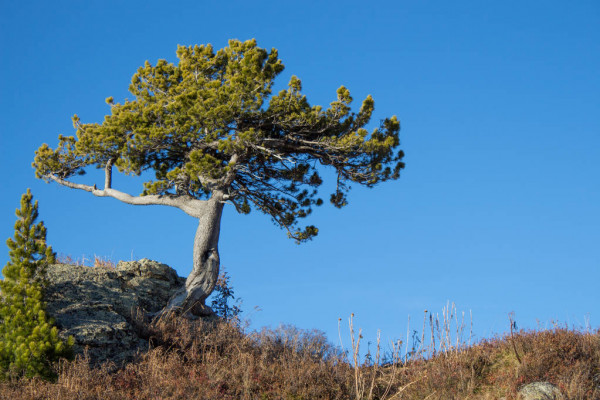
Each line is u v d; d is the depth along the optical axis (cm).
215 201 1908
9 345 1284
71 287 1627
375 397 1245
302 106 1877
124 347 1460
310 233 2077
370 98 1909
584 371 1195
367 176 1941
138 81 2064
